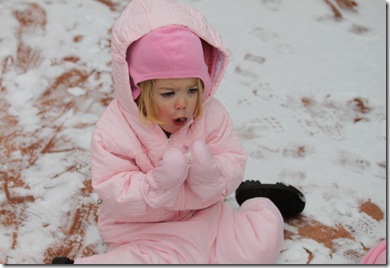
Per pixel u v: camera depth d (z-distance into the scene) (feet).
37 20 9.91
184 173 5.86
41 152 8.04
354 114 8.85
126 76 5.78
